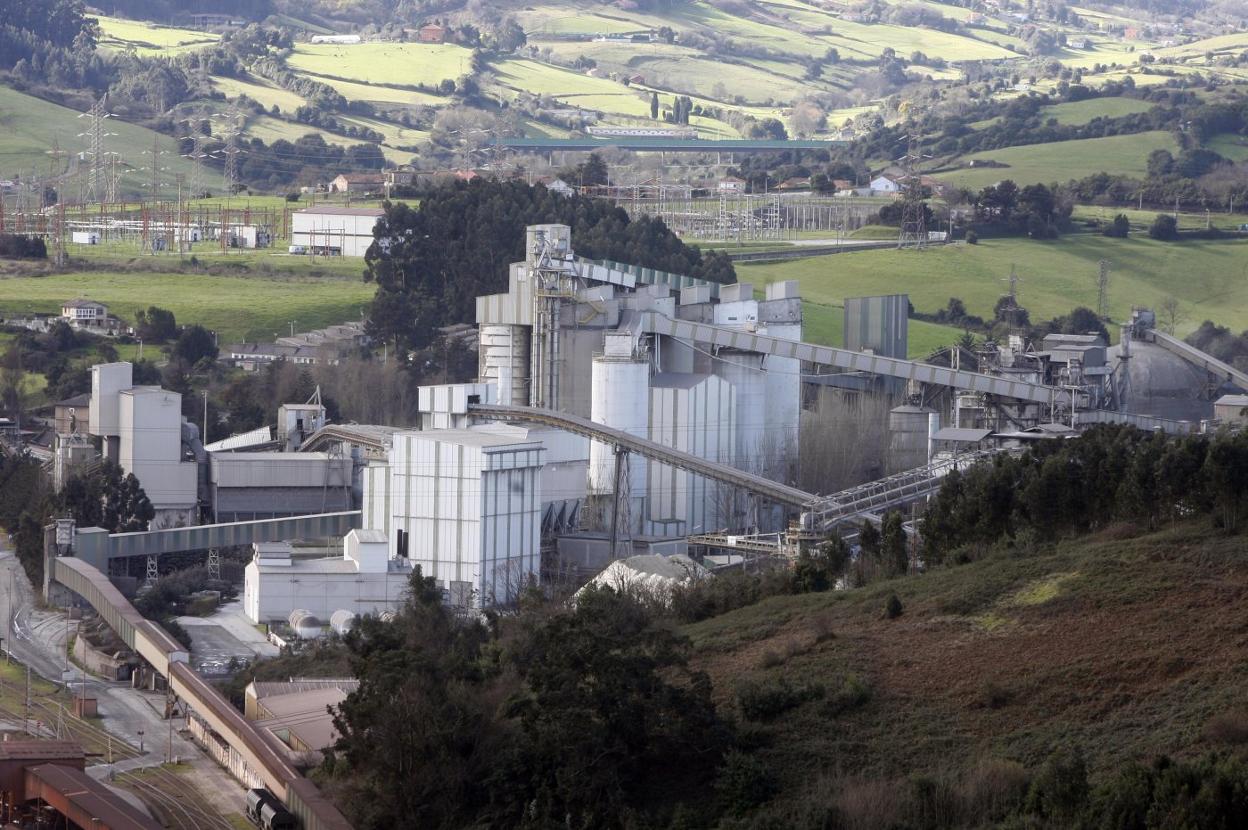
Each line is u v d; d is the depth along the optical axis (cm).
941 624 15012
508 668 15212
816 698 13900
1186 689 12769
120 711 19525
